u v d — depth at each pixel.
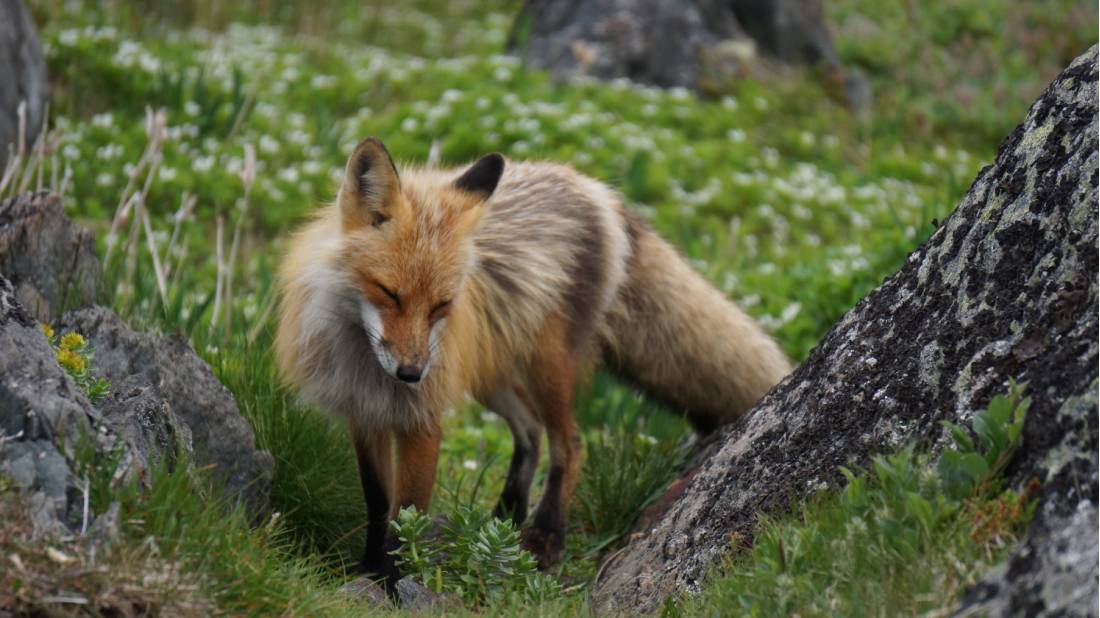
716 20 26.02
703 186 20.66
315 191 18.38
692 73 24.95
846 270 14.66
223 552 6.38
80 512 6.23
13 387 6.48
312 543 8.88
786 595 5.93
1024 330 6.35
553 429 10.35
